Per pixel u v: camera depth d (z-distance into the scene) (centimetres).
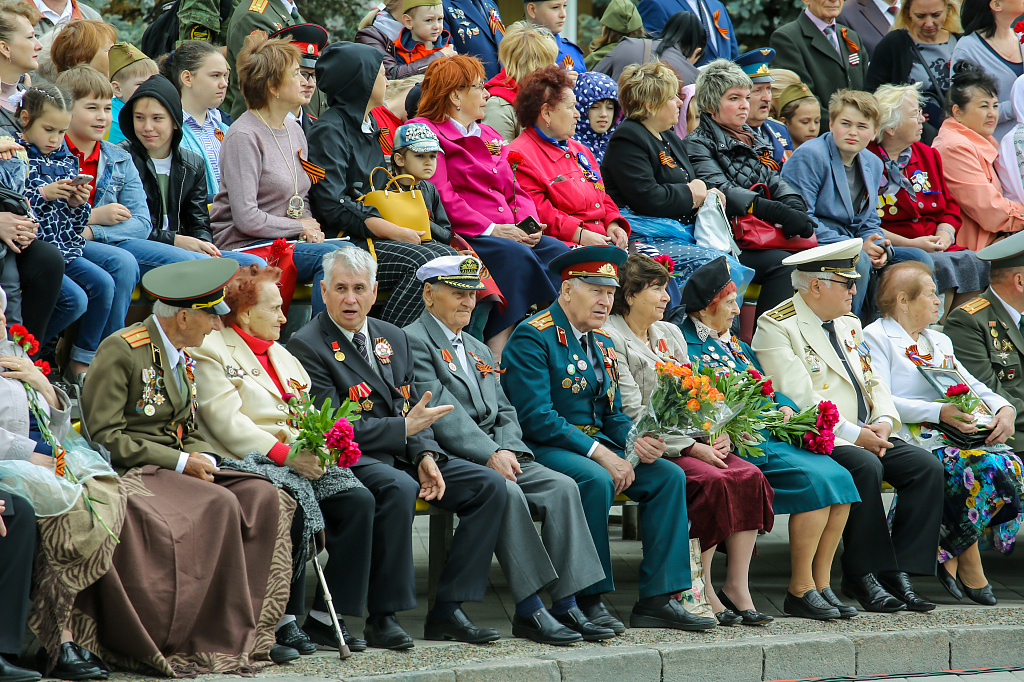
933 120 3619
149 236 2256
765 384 2178
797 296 2450
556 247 2550
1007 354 2567
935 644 2052
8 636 1519
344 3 4331
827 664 1969
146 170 2291
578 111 3030
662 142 2873
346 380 1953
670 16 3616
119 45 2592
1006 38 3559
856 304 2905
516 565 1923
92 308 2041
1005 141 3278
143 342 1767
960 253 3083
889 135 3128
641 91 2838
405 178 2475
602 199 2770
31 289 1938
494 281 2459
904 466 2300
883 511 2252
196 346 1806
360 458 1906
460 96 2580
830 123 3023
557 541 1966
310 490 1792
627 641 1936
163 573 1630
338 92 2486
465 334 2145
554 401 2155
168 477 1719
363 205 2439
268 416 1872
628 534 2814
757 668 1917
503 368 2169
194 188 2358
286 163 2425
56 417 1692
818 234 2925
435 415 1933
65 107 2036
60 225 2019
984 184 3184
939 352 2506
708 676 1881
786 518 3139
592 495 2014
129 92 2580
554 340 2158
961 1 3738
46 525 1568
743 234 2861
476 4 3272
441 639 1909
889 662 2017
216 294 1773
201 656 1652
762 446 2238
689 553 2047
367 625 1850
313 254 2333
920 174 3144
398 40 3044
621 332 2270
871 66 3622
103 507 1600
